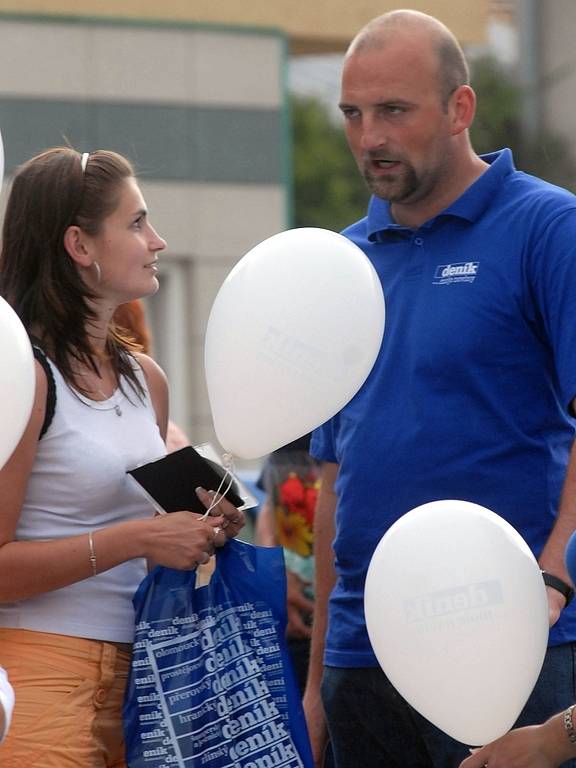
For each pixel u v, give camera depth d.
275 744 11.17
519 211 11.96
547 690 11.56
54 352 11.31
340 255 11.04
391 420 12.12
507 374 11.84
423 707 9.95
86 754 11.10
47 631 11.14
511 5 63.62
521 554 9.93
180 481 11.15
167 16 47.44
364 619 12.49
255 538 19.06
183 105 44.81
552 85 59.41
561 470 12.05
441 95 11.98
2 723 8.73
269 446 11.09
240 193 45.75
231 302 11.05
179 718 11.08
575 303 11.35
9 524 10.88
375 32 12.12
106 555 10.91
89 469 11.16
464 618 9.62
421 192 12.15
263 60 45.69
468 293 11.92
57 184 11.48
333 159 94.94
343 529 12.52
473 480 11.80
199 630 11.25
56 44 42.84
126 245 11.55
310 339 10.79
